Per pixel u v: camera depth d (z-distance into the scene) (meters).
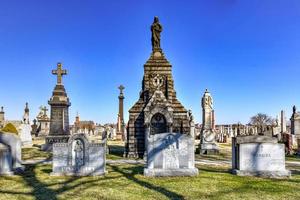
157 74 24.95
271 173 14.10
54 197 9.86
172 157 14.19
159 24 26.00
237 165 14.77
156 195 10.23
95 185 11.82
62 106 28.95
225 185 11.95
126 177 13.64
